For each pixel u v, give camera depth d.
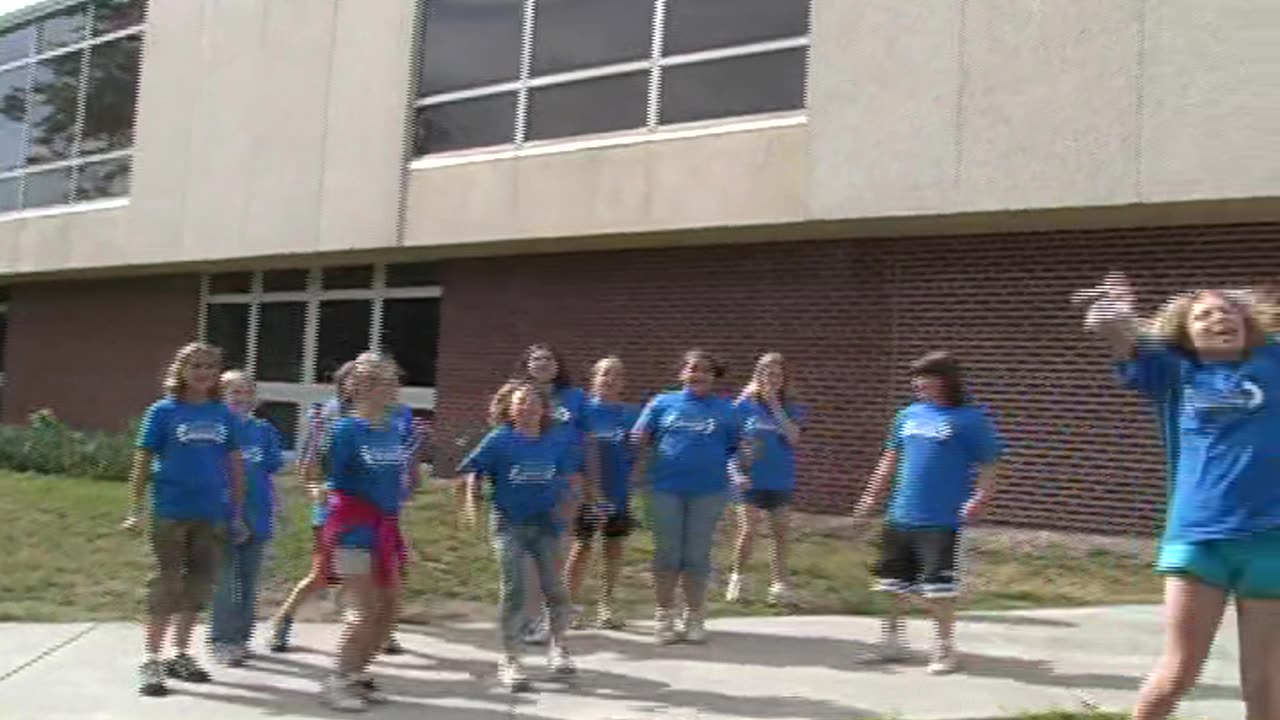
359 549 6.03
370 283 16.61
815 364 12.39
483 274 15.20
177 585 6.36
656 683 6.49
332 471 6.06
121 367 19.84
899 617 7.02
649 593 9.00
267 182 16.27
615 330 13.91
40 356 21.38
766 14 12.16
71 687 6.38
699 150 12.44
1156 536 10.47
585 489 7.43
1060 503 10.94
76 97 19.72
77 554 10.13
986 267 11.50
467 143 14.45
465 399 15.16
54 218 19.48
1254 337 4.31
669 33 12.86
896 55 11.16
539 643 7.48
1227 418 4.20
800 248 12.63
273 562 9.64
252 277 18.16
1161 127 9.88
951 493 6.70
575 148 13.38
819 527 11.72
